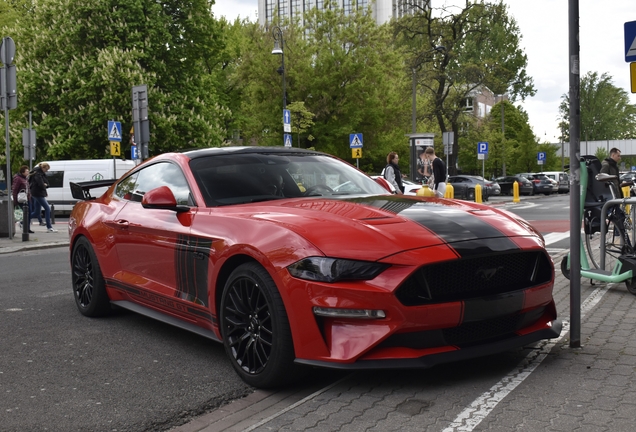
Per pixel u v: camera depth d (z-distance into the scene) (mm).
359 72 35188
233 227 4078
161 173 5289
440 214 3973
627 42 6445
